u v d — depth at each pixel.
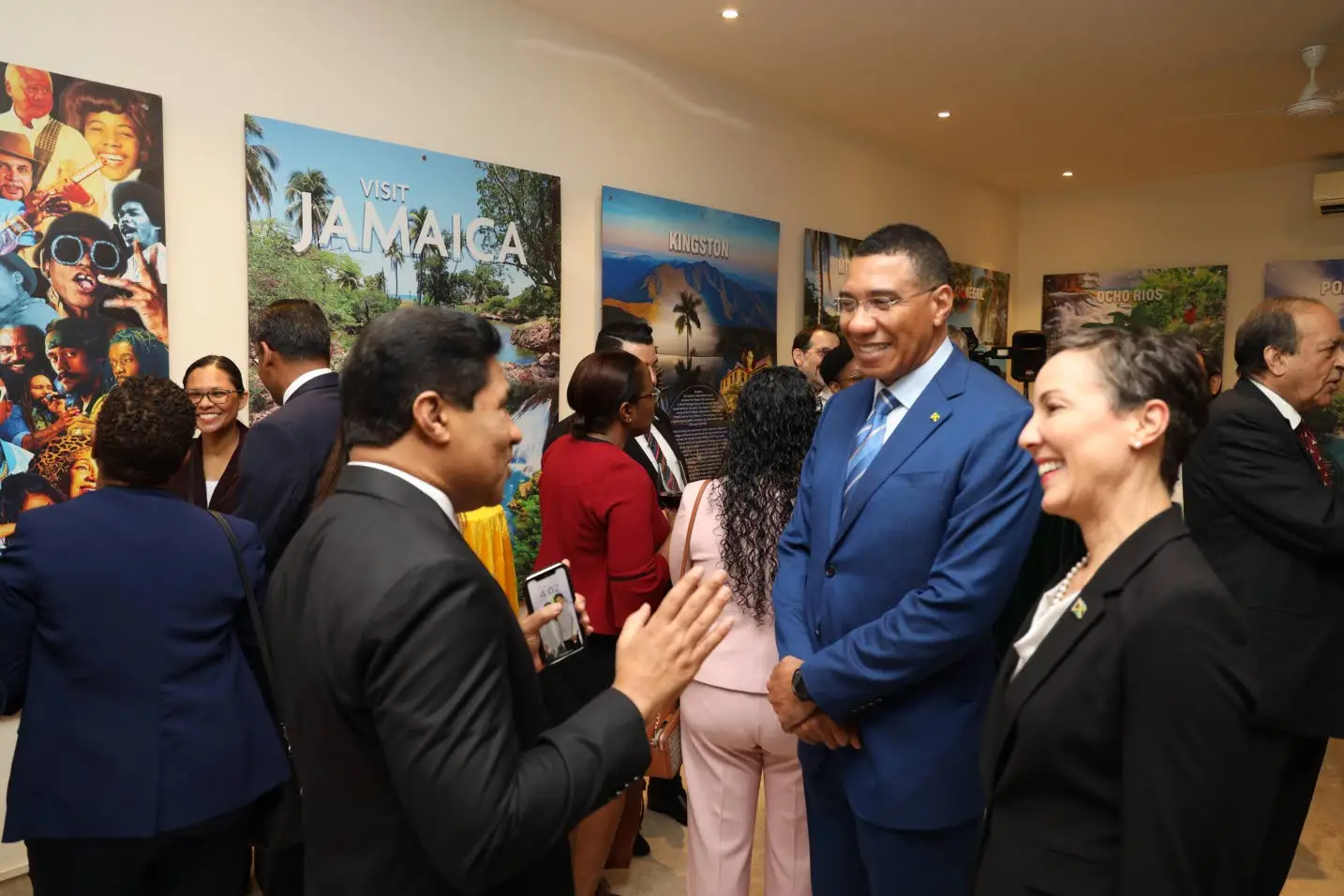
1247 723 0.93
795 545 1.86
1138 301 7.88
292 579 1.02
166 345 2.84
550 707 2.22
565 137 4.16
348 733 0.94
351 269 3.33
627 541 2.14
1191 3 3.91
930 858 1.62
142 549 1.57
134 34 2.75
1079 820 1.04
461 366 1.01
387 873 0.94
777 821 2.00
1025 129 6.08
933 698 1.61
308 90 3.21
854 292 1.68
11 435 2.52
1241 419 2.21
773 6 3.97
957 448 1.58
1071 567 1.21
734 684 1.92
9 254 2.50
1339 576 2.16
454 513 1.07
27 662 1.57
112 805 1.50
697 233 4.88
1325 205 6.64
